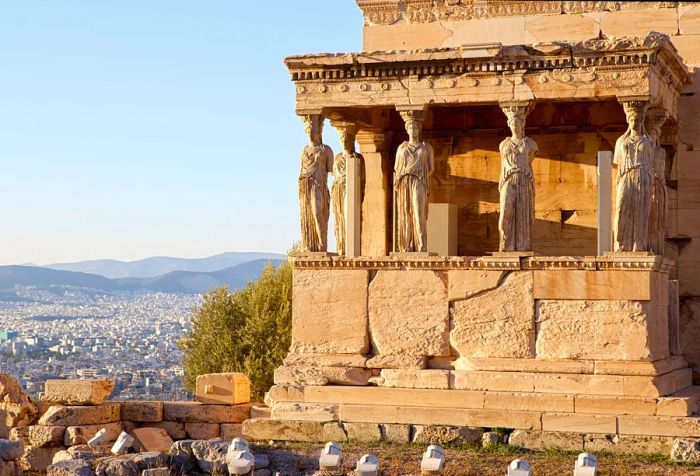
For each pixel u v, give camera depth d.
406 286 20.53
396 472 17.47
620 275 19.36
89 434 21.84
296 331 21.08
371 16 24.28
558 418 19.00
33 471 21.05
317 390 20.50
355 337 20.75
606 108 22.92
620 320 19.31
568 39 23.17
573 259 19.55
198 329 37.31
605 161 20.19
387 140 24.06
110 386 22.86
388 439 19.75
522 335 19.81
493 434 19.19
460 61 20.48
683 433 18.38
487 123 23.78
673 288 21.44
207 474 18.06
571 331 19.55
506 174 20.16
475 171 23.81
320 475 16.83
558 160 23.28
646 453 18.42
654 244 20.91
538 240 23.33
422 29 23.97
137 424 22.86
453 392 19.78
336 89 21.22
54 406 22.23
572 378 19.31
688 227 22.61
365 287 20.77
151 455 18.19
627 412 18.84
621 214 19.56
